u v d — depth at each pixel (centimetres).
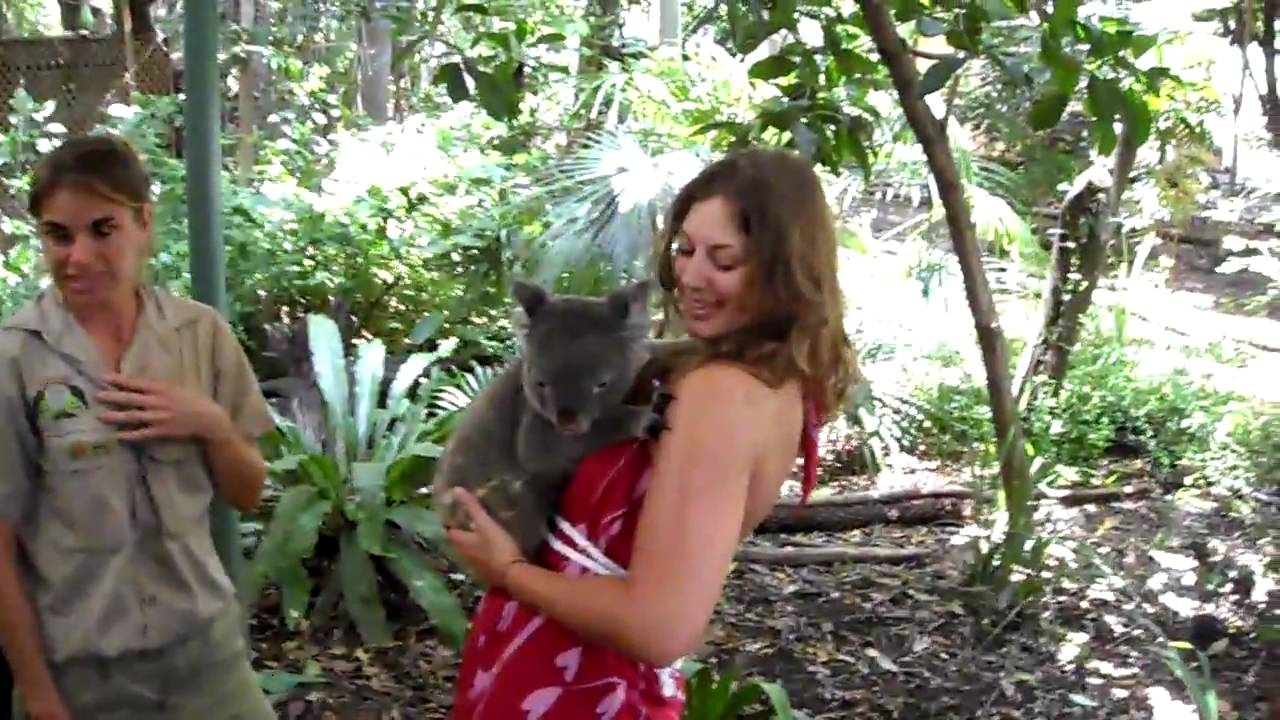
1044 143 836
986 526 577
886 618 531
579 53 930
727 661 490
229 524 372
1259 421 726
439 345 703
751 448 201
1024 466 549
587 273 691
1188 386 783
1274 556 585
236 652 269
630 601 198
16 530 248
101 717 253
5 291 644
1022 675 486
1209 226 1095
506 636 226
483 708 227
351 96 1070
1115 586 556
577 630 205
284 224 758
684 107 855
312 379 685
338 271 769
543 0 925
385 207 790
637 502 215
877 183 892
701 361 209
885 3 485
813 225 212
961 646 508
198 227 357
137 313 260
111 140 250
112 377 248
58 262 244
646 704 224
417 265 790
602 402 241
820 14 491
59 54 941
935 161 521
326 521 521
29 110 809
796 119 465
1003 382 547
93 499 246
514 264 767
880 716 454
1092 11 689
